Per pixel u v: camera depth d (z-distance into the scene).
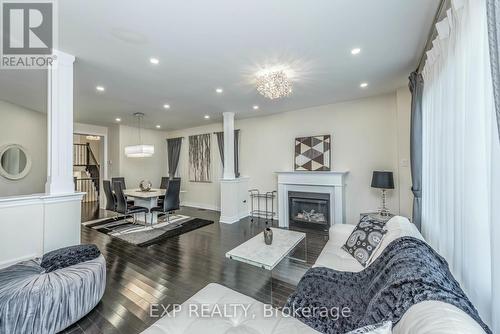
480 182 1.28
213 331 1.22
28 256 2.32
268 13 1.90
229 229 4.59
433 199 2.37
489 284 1.24
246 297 1.55
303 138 4.97
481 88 1.27
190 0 1.73
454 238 1.62
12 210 2.25
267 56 2.64
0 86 3.62
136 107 4.82
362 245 2.14
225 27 2.09
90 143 9.30
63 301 1.76
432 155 2.37
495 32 0.82
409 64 2.87
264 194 5.66
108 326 1.84
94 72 3.03
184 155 7.52
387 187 3.57
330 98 4.29
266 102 4.51
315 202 4.66
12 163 4.80
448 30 1.77
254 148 5.84
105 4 1.77
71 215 2.54
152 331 1.21
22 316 1.58
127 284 2.47
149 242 3.80
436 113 2.17
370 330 0.79
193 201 7.24
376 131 4.20
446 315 0.78
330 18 1.97
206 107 4.86
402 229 1.91
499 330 0.99
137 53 2.54
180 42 2.33
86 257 2.17
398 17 1.96
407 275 1.13
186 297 2.24
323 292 1.64
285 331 1.23
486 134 1.20
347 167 4.49
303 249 3.50
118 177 6.37
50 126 2.45
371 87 3.69
